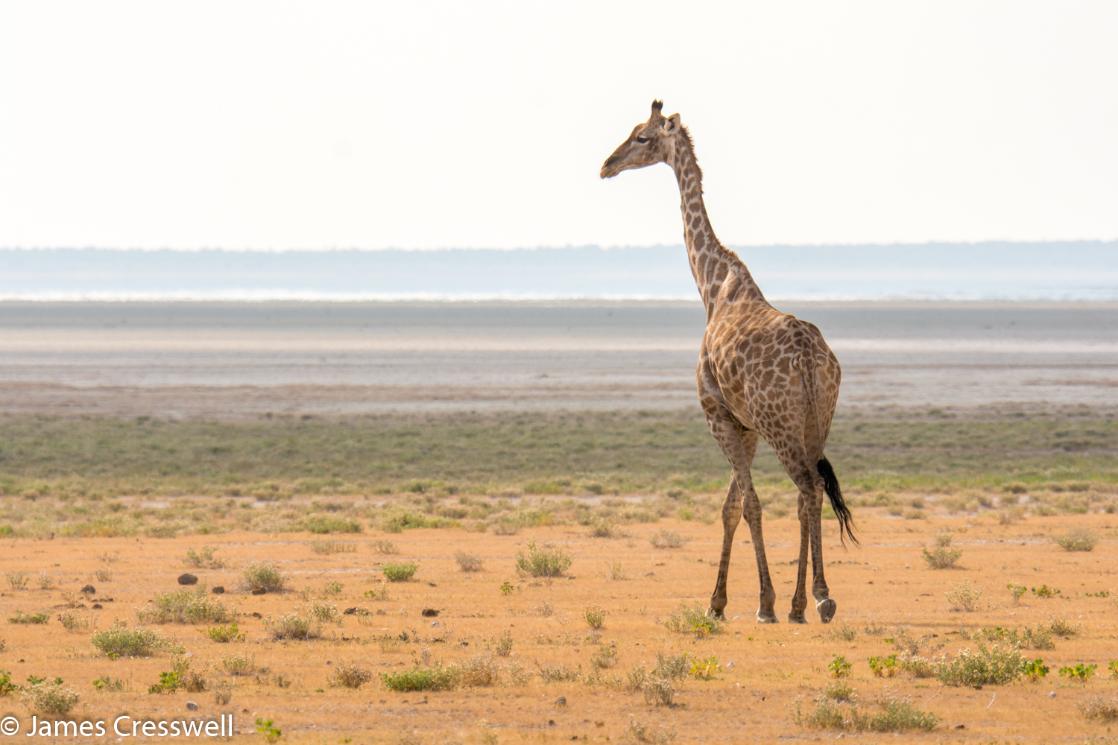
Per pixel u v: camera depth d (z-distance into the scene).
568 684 48.44
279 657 53.97
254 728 42.47
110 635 55.00
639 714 44.12
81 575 81.50
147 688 48.19
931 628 61.50
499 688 47.88
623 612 66.69
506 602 69.88
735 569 83.69
